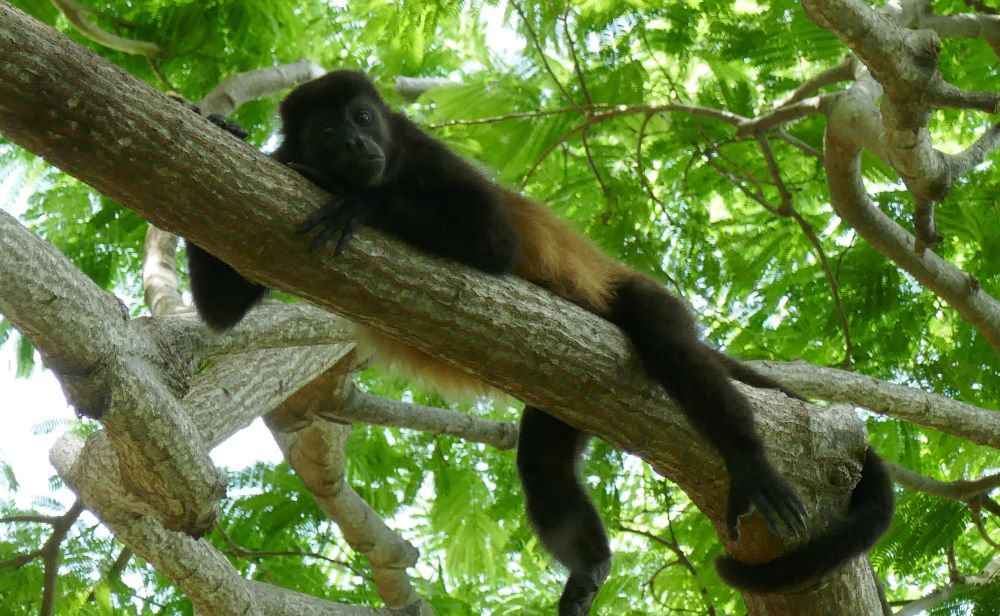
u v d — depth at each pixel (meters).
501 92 11.99
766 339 12.65
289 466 12.61
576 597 9.09
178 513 7.47
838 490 7.59
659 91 12.41
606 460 11.80
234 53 13.23
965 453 12.27
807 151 11.84
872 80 10.30
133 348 6.92
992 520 13.52
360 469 13.78
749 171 12.84
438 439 13.59
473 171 7.67
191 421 7.21
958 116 13.39
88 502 8.01
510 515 13.12
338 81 7.93
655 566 13.43
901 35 7.72
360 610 10.62
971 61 12.10
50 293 6.23
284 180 5.78
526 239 8.03
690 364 7.28
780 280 12.61
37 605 9.85
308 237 5.84
